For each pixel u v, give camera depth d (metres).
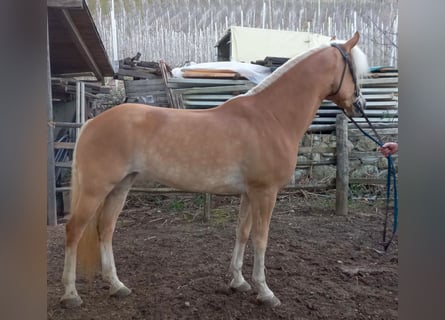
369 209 5.34
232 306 2.51
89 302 2.55
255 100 2.62
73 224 2.39
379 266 3.26
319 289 2.78
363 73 2.87
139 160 2.43
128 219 4.93
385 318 2.36
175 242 3.95
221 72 6.36
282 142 2.50
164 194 5.39
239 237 2.73
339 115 5.06
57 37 5.72
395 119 6.18
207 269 3.18
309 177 6.04
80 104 6.65
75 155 2.43
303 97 2.64
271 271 3.13
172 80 6.20
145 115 2.45
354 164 6.04
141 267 3.23
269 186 2.50
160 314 2.39
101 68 7.69
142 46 11.55
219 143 2.42
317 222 4.73
